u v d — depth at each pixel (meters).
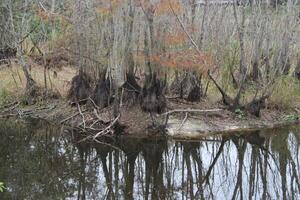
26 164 14.83
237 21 17.48
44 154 15.76
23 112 19.23
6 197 12.27
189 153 16.12
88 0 17.41
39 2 20.25
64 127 17.84
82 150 16.25
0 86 20.47
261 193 13.01
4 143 16.83
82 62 18.33
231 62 19.02
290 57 20.67
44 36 23.27
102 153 16.05
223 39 18.02
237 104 18.12
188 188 13.35
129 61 17.19
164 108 17.34
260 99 18.16
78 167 14.79
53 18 19.33
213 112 17.88
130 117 17.20
